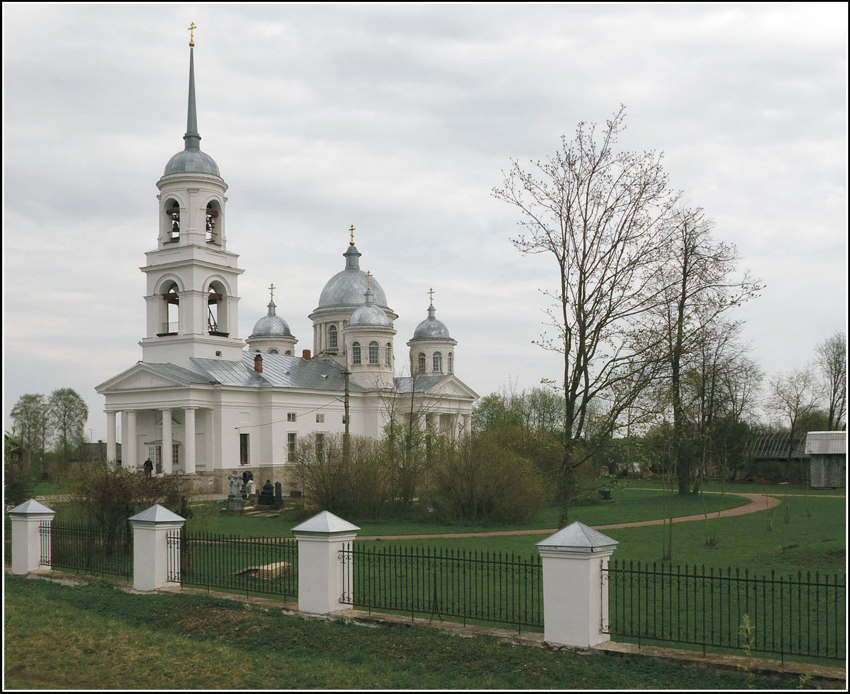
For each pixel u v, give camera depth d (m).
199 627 15.82
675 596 17.38
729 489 55.34
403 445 41.78
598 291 23.47
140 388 60.34
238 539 21.19
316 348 87.94
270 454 63.22
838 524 30.55
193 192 63.16
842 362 79.75
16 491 32.03
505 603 16.31
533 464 37.41
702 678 11.91
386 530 32.91
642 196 23.81
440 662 13.12
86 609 17.59
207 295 63.81
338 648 14.07
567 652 13.24
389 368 77.19
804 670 11.67
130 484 23.97
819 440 57.19
